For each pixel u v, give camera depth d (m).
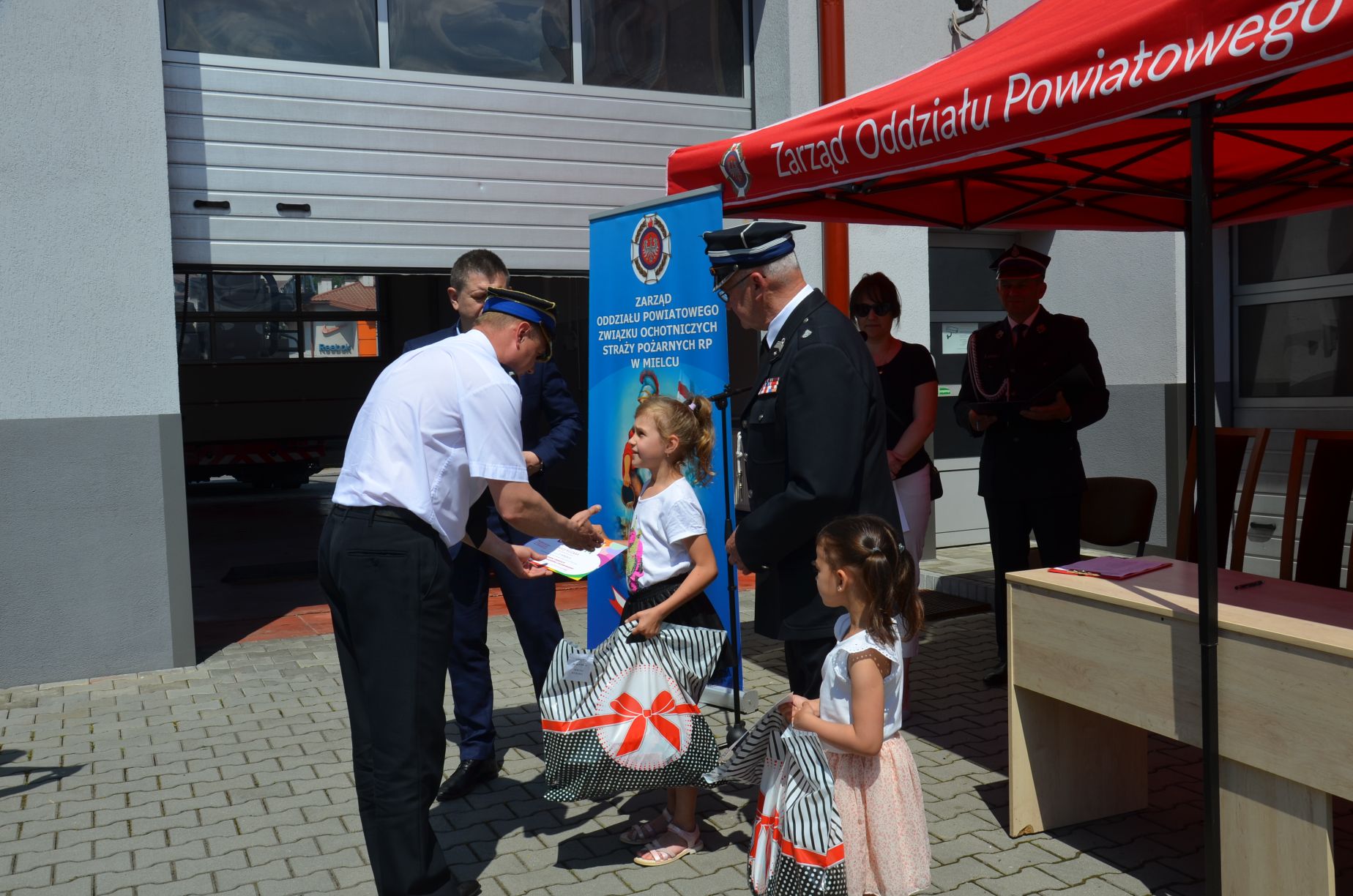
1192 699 2.91
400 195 6.54
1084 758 3.58
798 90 7.39
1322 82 3.62
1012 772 3.47
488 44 6.81
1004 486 4.91
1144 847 3.40
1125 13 2.71
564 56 7.03
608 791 3.21
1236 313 7.08
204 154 6.04
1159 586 3.26
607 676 3.25
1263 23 2.32
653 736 3.20
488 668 4.07
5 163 5.27
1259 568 6.91
